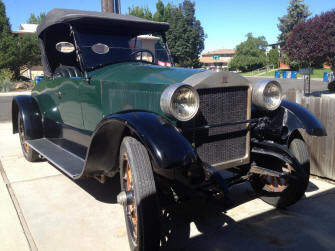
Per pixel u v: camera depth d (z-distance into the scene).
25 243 2.94
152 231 2.47
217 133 3.04
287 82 29.33
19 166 5.23
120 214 3.51
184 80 2.87
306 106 4.52
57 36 4.80
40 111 5.29
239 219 3.38
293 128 3.34
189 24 44.56
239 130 3.20
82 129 4.20
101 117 3.73
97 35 4.18
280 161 3.61
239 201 3.83
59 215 3.49
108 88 3.55
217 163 3.08
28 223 3.31
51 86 4.82
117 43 4.27
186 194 2.87
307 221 3.31
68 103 4.39
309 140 4.52
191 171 2.88
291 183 3.35
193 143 2.87
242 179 3.41
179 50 43.78
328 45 17.62
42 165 5.28
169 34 43.88
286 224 3.26
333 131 4.22
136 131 2.55
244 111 3.19
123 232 3.14
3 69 26.06
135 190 2.48
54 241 2.98
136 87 3.17
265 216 3.44
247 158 3.27
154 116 2.72
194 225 3.27
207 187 2.85
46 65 4.85
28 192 4.12
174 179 2.88
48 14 4.42
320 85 24.84
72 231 3.16
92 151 3.01
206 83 2.83
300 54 18.56
